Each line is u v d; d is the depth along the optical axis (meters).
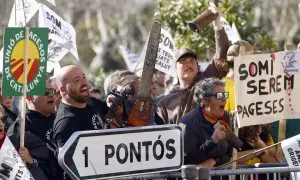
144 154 6.66
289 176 8.18
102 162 6.49
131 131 6.61
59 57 9.54
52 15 9.51
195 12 14.48
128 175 6.59
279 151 9.07
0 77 9.15
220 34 9.15
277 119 8.41
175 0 14.84
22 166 7.30
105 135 6.50
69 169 6.36
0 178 7.27
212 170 7.37
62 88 7.99
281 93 8.44
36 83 7.61
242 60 8.20
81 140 6.41
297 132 9.18
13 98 10.36
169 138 6.77
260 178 8.07
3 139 7.45
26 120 8.31
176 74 10.05
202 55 14.39
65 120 7.91
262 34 14.86
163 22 14.70
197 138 8.00
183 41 14.42
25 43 7.52
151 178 7.06
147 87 7.55
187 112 8.57
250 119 8.23
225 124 8.03
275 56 8.38
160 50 10.13
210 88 8.01
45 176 7.88
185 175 6.27
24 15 9.28
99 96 10.61
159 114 9.14
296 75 8.61
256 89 8.27
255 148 8.77
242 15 14.84
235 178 8.14
